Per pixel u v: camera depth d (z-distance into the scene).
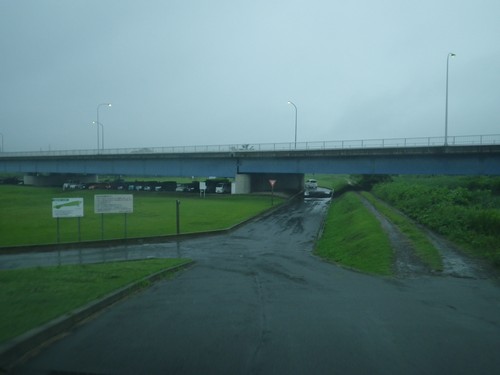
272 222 35.47
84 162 79.75
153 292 11.55
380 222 26.03
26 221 35.19
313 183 71.12
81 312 8.53
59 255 21.81
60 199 24.56
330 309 9.54
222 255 21.20
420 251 17.19
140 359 6.29
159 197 60.19
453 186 42.81
